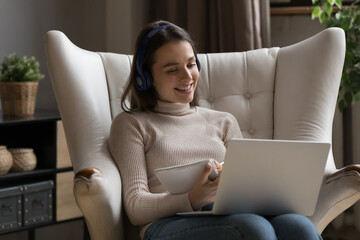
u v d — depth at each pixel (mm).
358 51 2723
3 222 2488
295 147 1511
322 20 2781
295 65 2230
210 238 1521
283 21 3211
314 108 2129
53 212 2664
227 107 2264
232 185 1523
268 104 2264
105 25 3350
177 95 1881
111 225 1738
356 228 3178
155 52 1858
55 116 2656
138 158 1821
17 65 2678
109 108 2096
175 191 1667
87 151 1879
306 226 1499
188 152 1868
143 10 3291
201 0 3029
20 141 2842
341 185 1850
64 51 1966
